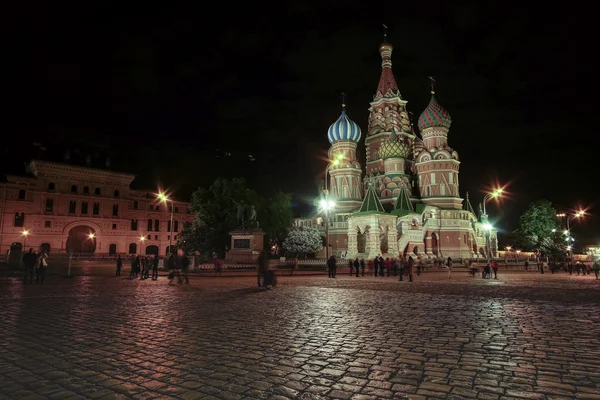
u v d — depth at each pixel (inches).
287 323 402.6
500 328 379.6
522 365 255.0
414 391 207.2
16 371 240.2
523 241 3280.0
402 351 291.0
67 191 2989.7
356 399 196.1
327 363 259.0
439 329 374.0
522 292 746.8
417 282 1032.8
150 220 3420.3
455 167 3078.2
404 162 3233.3
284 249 2482.8
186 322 406.6
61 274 1195.9
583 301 600.4
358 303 567.5
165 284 900.6
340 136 3221.0
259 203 2342.5
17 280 978.7
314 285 901.8
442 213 2869.1
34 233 2812.5
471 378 228.5
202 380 224.2
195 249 2053.4
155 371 241.0
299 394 202.5
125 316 442.9
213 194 2269.9
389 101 3481.8
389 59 3631.9
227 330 366.0
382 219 2103.8
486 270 1328.7
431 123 3181.6
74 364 255.0
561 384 218.4
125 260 2504.9
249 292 725.9
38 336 337.4
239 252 1775.3
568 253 3186.5
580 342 320.8
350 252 2132.1
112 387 212.4
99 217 3105.3
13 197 2775.6
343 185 3139.8
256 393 203.6
